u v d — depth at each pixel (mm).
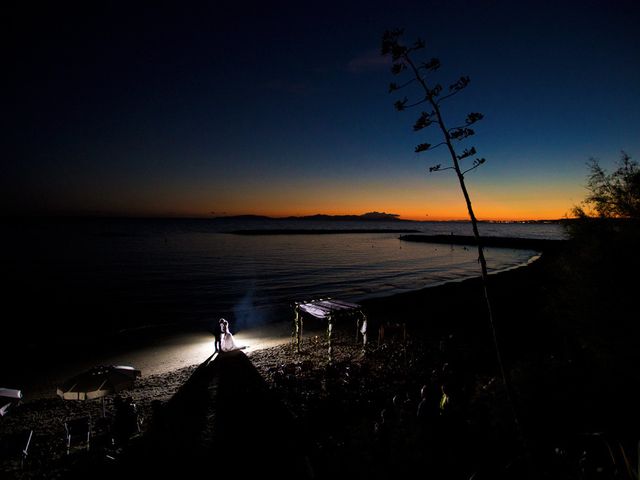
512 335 21312
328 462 7988
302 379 14953
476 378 14031
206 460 7875
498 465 6137
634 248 8422
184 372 18703
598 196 9844
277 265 74812
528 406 7922
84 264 70438
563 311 9617
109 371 11625
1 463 10078
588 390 7906
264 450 8211
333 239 171500
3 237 137125
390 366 16969
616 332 8156
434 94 5586
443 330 24688
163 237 158375
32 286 47406
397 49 5664
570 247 9781
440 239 158250
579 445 6035
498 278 50625
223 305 38750
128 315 34156
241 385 12297
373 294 44938
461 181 5633
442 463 6922
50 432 12242
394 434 8922
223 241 144500
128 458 9000
